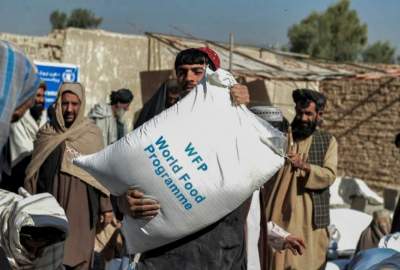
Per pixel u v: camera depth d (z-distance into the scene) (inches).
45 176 195.0
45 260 91.0
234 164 101.2
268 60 668.7
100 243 215.6
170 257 105.3
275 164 103.8
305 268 186.2
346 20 1916.8
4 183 208.2
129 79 657.0
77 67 381.1
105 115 350.9
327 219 190.2
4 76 81.7
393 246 156.7
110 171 104.4
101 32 644.7
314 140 190.5
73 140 197.8
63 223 90.5
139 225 103.9
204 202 100.9
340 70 653.3
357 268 130.3
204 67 128.3
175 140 101.3
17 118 86.9
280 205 186.2
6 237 88.6
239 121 103.2
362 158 701.9
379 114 690.2
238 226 108.3
